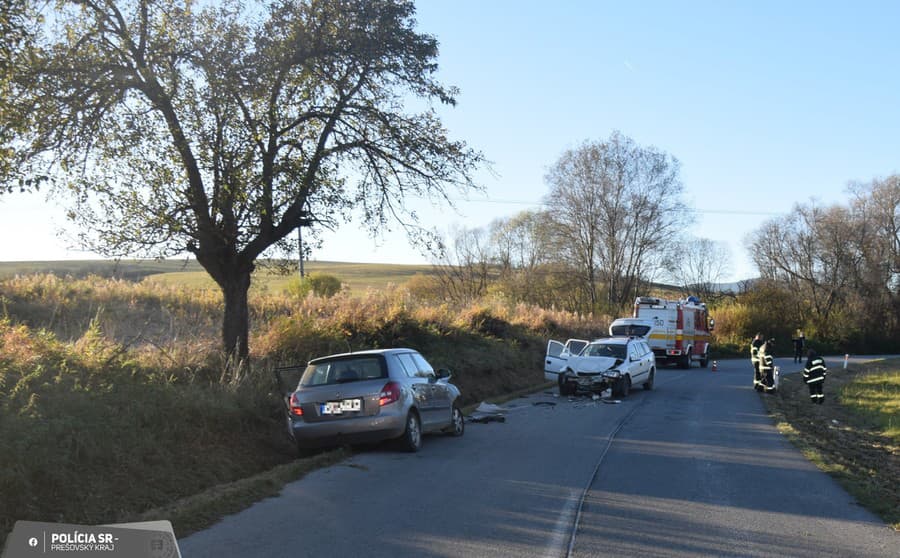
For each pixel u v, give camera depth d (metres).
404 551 6.14
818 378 20.47
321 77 12.89
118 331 16.11
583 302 55.44
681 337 35.06
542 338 32.50
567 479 9.20
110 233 11.84
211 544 6.32
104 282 23.55
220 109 11.70
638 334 34.38
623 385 20.47
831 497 8.42
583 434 13.35
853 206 64.12
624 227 53.16
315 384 11.16
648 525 7.07
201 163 11.90
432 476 9.33
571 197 53.22
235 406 11.27
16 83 10.44
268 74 12.06
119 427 8.83
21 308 18.33
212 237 12.48
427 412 11.97
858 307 63.03
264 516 7.29
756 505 7.97
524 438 12.83
